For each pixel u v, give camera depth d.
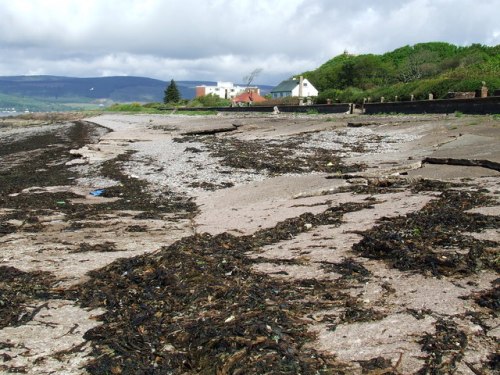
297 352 4.16
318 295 5.46
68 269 7.34
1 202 13.40
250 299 5.35
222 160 19.05
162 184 15.60
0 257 8.09
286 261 6.86
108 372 4.26
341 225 8.75
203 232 9.39
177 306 5.46
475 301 4.92
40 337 5.05
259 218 10.23
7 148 32.44
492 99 27.98
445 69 68.25
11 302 5.97
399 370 3.83
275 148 22.05
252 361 4.01
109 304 5.79
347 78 85.06
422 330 4.41
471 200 9.42
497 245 6.45
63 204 13.07
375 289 5.50
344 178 13.59
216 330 4.55
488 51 65.69
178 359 4.32
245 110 64.12
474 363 3.85
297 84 108.50
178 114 73.12
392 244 6.68
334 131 27.33
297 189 12.80
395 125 27.58
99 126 54.62
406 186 11.81
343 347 4.25
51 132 47.69
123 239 9.28
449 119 26.95
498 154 14.52
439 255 6.10
